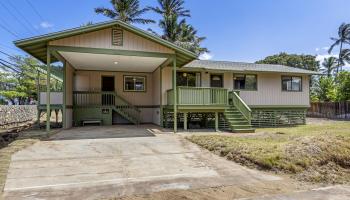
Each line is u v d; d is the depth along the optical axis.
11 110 14.88
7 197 4.15
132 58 11.67
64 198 4.14
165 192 4.51
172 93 12.35
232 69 14.99
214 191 4.61
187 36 33.09
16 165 5.80
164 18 31.77
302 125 16.08
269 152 6.75
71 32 9.38
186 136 9.64
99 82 15.30
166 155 7.08
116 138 9.20
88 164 6.07
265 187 4.88
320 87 33.34
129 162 6.35
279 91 16.58
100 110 14.58
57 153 6.89
